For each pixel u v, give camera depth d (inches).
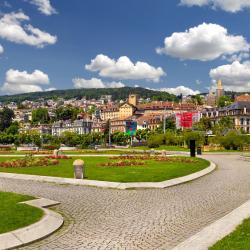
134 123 5954.7
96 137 5492.1
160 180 929.5
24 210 558.9
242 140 3144.7
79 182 916.0
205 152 2778.1
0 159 1716.3
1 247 411.5
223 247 389.4
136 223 525.3
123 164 1344.7
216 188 850.8
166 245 428.5
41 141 5403.5
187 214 580.7
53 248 418.9
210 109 7849.4
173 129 6373.0
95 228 499.8
